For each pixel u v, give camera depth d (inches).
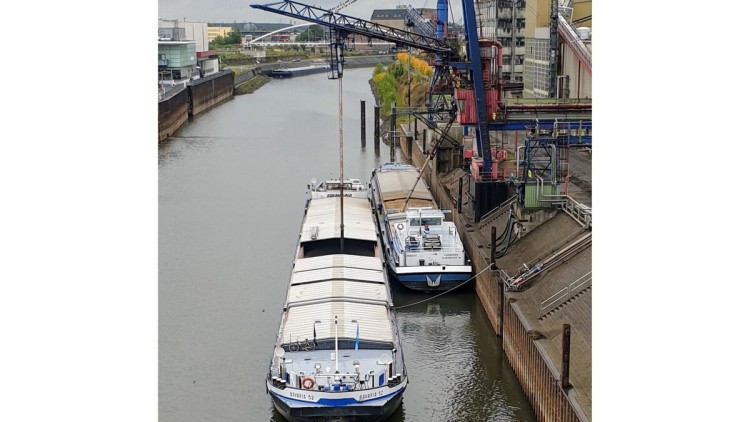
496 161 2933.1
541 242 2444.6
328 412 1638.8
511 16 4788.4
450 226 2647.6
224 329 2273.6
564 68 3831.2
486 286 2367.1
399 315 2407.7
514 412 1801.2
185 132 6230.3
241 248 3053.6
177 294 2559.1
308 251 2605.8
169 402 1866.4
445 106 4458.7
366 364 1715.1
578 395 1541.6
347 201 3080.7
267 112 7500.0
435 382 1950.1
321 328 1811.0
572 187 2810.0
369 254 2596.0
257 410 1831.9
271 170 4589.1
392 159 4980.3
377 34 3070.9
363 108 5585.6
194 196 3927.2
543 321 1950.1
